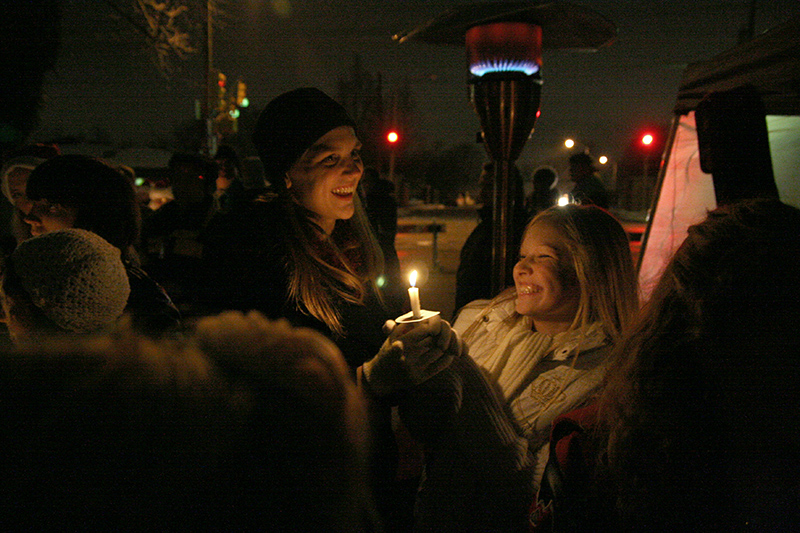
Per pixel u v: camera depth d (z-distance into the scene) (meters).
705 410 0.79
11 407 0.45
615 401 0.90
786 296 0.77
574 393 1.37
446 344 1.32
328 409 0.54
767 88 2.82
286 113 1.71
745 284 0.78
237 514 0.49
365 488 0.62
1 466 0.44
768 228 0.81
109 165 1.78
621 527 0.88
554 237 1.46
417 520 1.43
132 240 1.80
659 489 0.82
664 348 0.84
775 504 0.78
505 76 2.46
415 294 1.34
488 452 1.34
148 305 1.63
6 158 2.54
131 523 0.45
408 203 44.47
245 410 0.49
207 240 1.84
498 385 1.48
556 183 5.26
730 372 0.79
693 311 0.82
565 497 1.03
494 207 2.66
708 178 3.99
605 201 5.04
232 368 0.52
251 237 1.74
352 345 1.73
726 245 0.82
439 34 2.76
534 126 2.62
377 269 1.95
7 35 1.84
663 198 4.25
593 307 1.44
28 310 1.09
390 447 1.45
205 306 1.73
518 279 1.51
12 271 1.09
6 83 1.94
